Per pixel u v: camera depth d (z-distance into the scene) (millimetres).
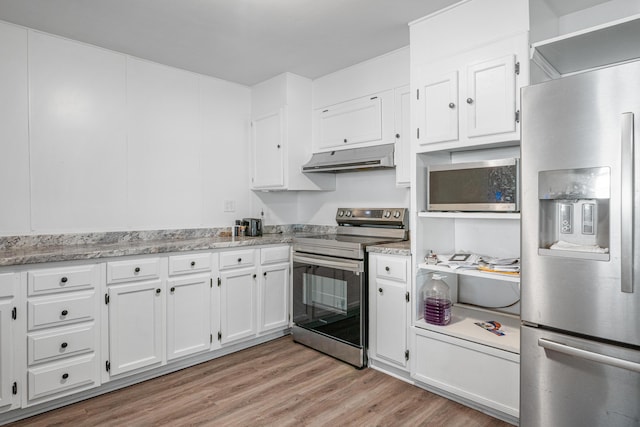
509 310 2451
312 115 3514
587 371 1432
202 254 2711
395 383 2424
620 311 1344
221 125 3471
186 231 3205
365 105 3057
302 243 3090
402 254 2406
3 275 1943
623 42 1821
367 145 3064
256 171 3617
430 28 2295
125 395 2289
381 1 2152
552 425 1529
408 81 2762
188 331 2648
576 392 1461
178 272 2592
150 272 2459
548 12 2102
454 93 2158
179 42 2689
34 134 2488
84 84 2693
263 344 3131
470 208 2135
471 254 2344
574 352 1413
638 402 1320
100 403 2197
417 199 2355
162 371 2568
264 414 2074
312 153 3512
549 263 1512
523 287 1592
